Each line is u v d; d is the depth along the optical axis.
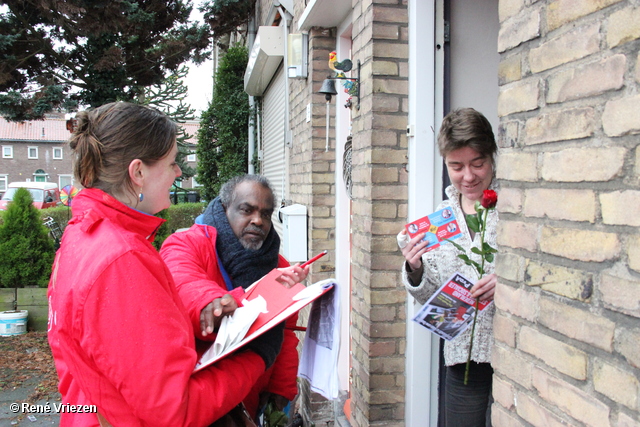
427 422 2.52
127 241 1.17
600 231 1.08
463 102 2.60
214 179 10.12
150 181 1.30
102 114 1.26
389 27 2.48
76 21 7.93
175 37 9.39
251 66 6.21
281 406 2.03
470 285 1.67
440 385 2.51
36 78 8.59
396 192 2.53
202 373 1.30
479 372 1.89
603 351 1.07
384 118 2.50
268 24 6.46
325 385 1.72
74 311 1.11
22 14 8.09
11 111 8.52
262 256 1.91
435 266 1.94
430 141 2.50
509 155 1.40
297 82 4.68
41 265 6.62
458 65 2.58
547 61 1.24
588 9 1.10
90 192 1.25
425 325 1.79
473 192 1.90
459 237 1.86
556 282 1.21
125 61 9.20
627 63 1.01
